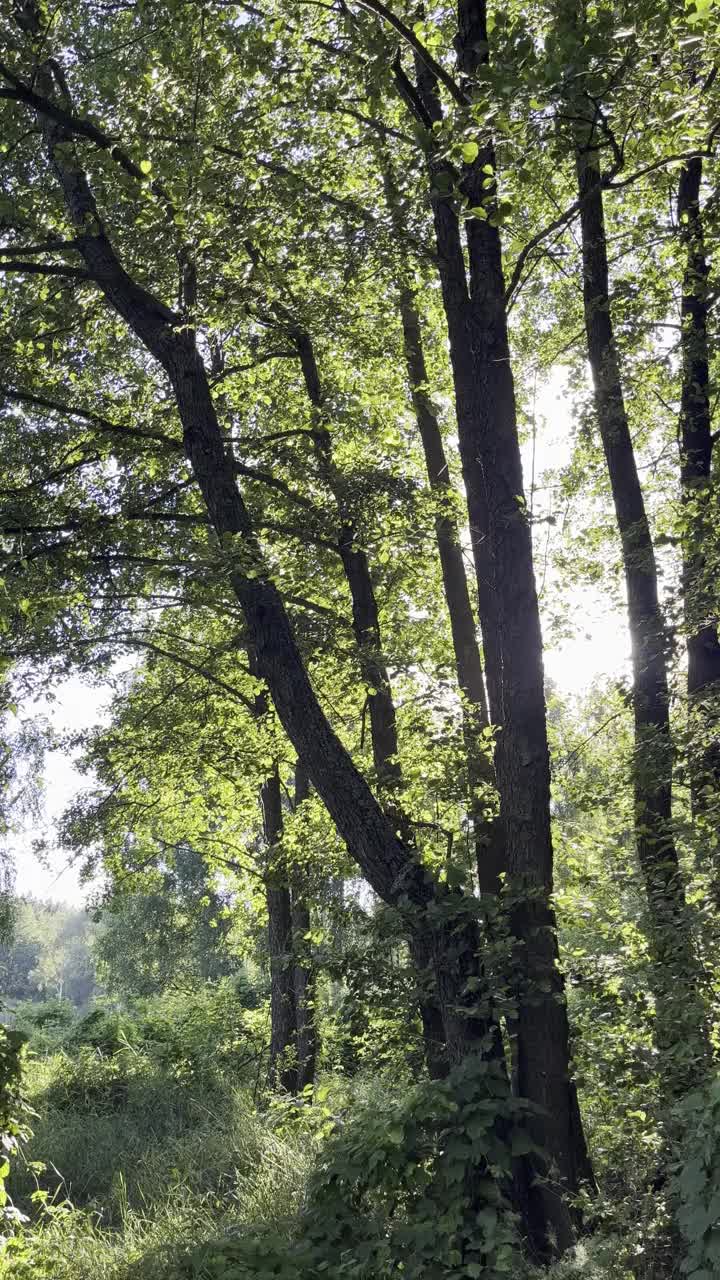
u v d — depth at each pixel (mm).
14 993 76562
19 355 9781
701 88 6441
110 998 27312
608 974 7551
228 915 19719
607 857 9094
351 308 10727
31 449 11773
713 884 8188
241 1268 6234
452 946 7344
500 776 7867
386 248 8555
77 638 12609
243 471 11914
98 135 8281
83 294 9227
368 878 7754
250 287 8805
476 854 9961
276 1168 9203
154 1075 18266
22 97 8117
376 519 11375
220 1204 9031
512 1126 6645
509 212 6473
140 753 16000
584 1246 6035
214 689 15828
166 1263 6949
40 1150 13672
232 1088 17547
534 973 7336
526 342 13148
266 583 8211
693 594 8711
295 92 8383
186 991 24562
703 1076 6590
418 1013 9078
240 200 8414
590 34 5434
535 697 7824
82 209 8469
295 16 8180
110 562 11625
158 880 19312
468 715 10789
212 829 19172
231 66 8133
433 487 11453
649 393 11820
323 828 11922
